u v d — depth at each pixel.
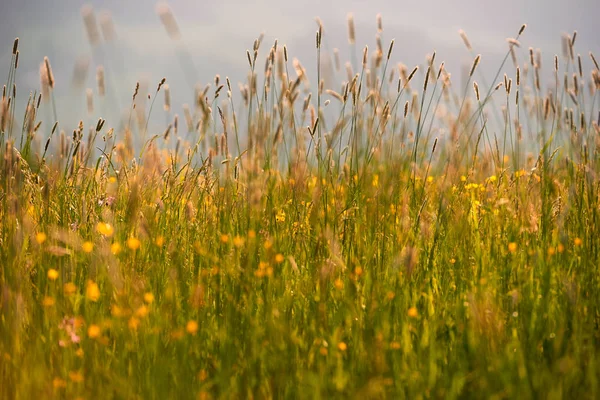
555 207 2.37
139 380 1.94
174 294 2.11
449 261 2.28
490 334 2.02
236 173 2.36
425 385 1.94
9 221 2.27
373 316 2.07
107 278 2.15
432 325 2.07
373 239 2.29
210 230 2.32
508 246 2.28
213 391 1.97
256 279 2.15
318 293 2.17
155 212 2.33
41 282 2.16
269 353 1.99
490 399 1.88
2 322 2.04
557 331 2.06
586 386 1.94
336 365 1.97
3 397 1.92
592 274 2.19
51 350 2.00
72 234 2.29
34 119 2.40
